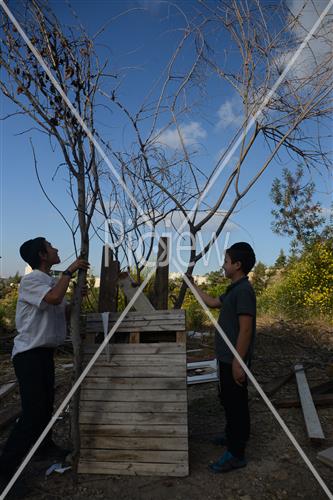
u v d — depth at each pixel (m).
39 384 2.98
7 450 2.86
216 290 11.88
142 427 3.04
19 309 3.04
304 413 3.85
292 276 10.27
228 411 3.07
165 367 3.13
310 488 2.82
